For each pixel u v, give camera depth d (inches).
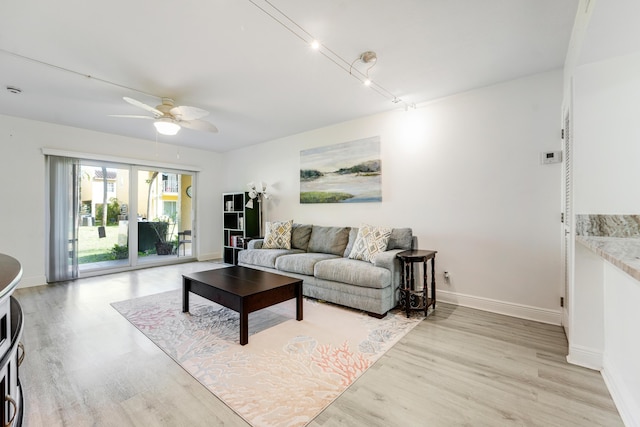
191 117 125.1
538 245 108.7
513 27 80.8
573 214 77.7
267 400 63.4
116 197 198.2
